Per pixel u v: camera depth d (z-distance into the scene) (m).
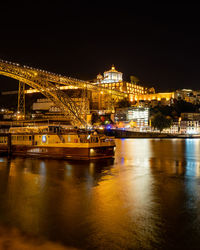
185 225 14.27
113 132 159.75
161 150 65.69
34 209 17.02
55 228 13.99
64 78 139.50
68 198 19.52
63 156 42.62
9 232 13.57
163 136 170.38
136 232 13.44
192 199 19.19
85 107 162.50
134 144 93.00
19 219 15.30
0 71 102.12
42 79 120.19
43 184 24.17
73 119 132.38
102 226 14.20
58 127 47.62
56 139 44.12
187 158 46.91
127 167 34.78
